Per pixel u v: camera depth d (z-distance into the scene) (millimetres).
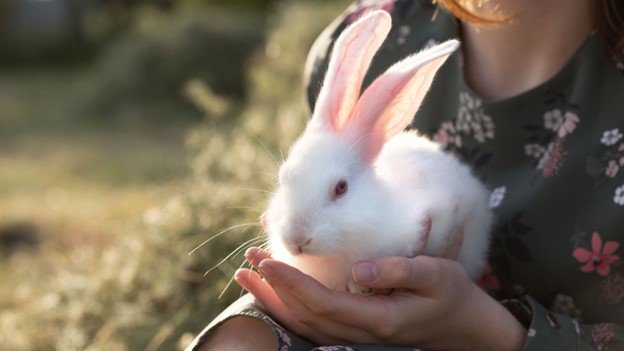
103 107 4309
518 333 967
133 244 1351
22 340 1347
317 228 952
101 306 1324
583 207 1003
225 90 4367
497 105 1042
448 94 1082
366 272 925
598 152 1000
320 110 998
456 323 951
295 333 954
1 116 4258
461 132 1072
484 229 1037
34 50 6695
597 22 996
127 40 4812
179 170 2820
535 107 1031
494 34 1048
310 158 974
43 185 2768
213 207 1302
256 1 6094
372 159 994
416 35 1106
